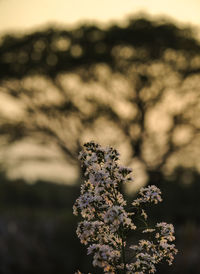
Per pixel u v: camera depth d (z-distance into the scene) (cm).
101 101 3750
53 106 3784
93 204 396
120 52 3756
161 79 3731
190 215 2698
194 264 1403
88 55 3744
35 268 1867
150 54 3731
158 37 3747
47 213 3144
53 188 4397
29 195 4338
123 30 3778
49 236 2192
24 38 3916
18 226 2286
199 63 3753
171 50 3722
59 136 3853
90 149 404
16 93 3834
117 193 403
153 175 3622
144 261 393
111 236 400
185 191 3080
